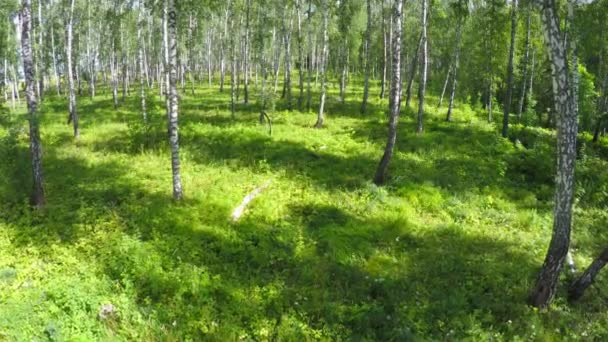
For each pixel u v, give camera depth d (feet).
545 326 28.14
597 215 46.24
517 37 95.14
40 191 42.14
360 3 112.27
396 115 49.57
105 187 46.57
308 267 33.32
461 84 122.21
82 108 106.73
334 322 28.22
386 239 38.37
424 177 52.70
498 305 29.58
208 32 168.66
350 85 150.82
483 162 59.62
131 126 71.41
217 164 55.62
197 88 148.97
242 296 29.94
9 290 29.25
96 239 36.04
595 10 78.89
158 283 30.25
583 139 79.05
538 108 113.29
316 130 74.79
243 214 41.55
